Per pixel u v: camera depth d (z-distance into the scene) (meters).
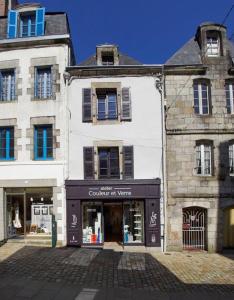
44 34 18.75
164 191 17.81
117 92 18.34
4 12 20.50
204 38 19.06
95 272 12.73
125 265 14.09
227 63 18.75
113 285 11.24
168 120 18.30
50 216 18.00
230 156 18.53
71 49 19.80
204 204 18.00
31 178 17.95
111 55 19.36
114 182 17.80
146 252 17.36
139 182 17.78
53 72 18.31
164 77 18.56
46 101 18.23
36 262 13.74
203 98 18.80
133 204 18.25
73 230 17.67
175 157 18.17
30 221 18.16
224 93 18.59
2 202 18.09
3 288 10.30
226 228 18.33
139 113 18.25
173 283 11.86
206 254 17.31
